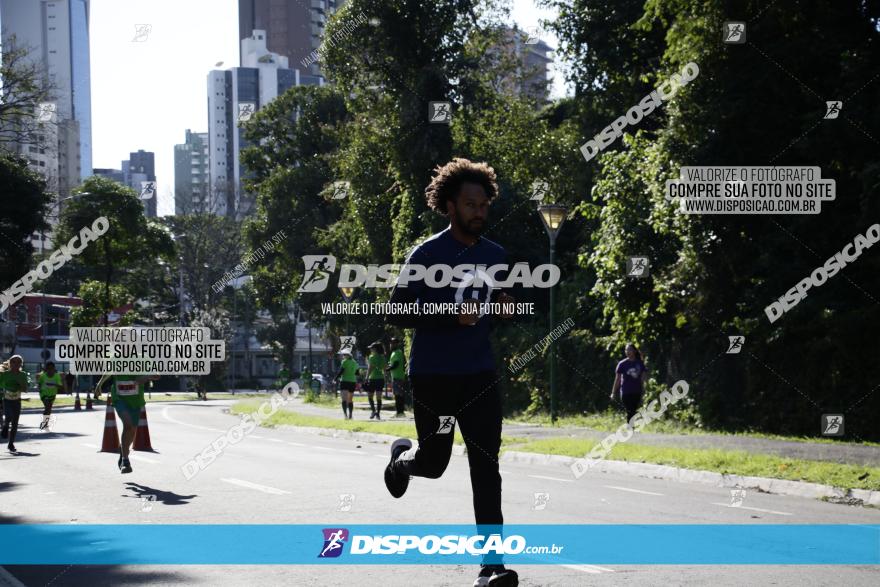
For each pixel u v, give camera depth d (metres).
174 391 99.31
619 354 29.91
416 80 40.72
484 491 5.81
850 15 25.06
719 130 24.36
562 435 23.73
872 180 21.77
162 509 11.43
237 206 86.12
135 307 90.88
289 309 89.50
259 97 100.44
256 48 100.44
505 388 35.88
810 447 19.14
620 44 37.38
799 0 24.11
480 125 40.81
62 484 14.51
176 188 84.50
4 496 13.10
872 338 21.27
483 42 42.34
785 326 22.95
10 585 7.39
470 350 5.87
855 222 23.17
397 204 43.41
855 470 14.53
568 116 46.41
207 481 14.59
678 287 25.52
